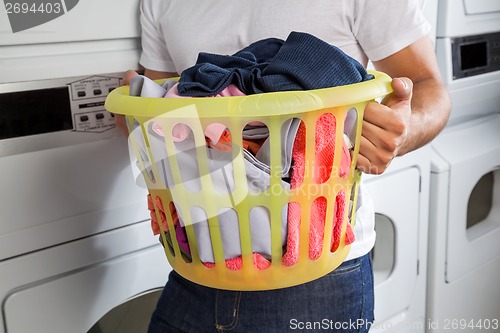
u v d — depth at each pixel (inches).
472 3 63.5
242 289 30.5
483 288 76.5
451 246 69.7
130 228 46.8
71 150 42.5
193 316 38.5
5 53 40.3
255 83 30.0
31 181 40.9
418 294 68.8
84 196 43.7
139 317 49.4
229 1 41.3
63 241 43.3
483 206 77.7
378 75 31.4
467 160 68.5
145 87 30.1
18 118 40.0
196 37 42.3
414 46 38.1
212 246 29.6
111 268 46.3
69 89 42.4
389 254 65.1
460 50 64.0
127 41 47.3
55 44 42.6
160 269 49.3
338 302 36.3
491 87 70.5
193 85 29.6
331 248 31.6
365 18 37.7
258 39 40.0
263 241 29.0
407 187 63.6
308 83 28.4
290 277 30.1
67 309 44.4
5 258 40.9
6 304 41.3
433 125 35.9
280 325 35.3
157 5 44.8
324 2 38.2
